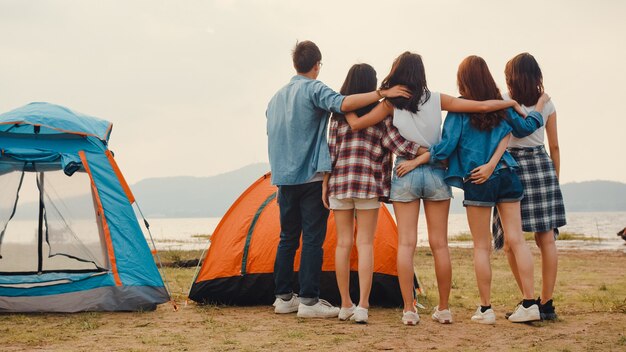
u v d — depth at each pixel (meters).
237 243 6.87
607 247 23.44
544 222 5.52
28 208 6.67
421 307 6.56
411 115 5.21
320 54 5.95
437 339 4.75
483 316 5.43
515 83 5.64
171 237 49.62
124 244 6.58
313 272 5.80
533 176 5.55
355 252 6.67
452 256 16.03
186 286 8.74
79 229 6.65
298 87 5.72
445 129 5.23
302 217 5.87
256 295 6.76
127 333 5.12
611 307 6.45
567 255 17.30
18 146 6.57
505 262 13.73
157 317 5.98
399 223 5.35
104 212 6.63
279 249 6.12
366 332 5.04
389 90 5.23
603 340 4.65
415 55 5.30
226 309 6.52
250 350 4.39
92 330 5.28
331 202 5.55
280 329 5.22
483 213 5.33
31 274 6.50
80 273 6.47
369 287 5.49
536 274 10.73
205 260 6.93
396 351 4.34
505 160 5.29
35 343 4.74
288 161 5.73
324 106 5.49
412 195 5.24
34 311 6.19
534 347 4.41
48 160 6.61
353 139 5.46
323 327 5.30
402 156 5.29
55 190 6.73
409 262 5.32
